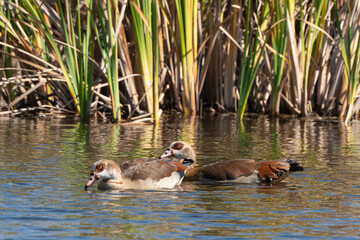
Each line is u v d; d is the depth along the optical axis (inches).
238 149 536.1
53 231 274.2
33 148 521.3
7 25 728.3
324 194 359.9
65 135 612.7
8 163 444.5
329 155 506.9
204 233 274.2
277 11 789.9
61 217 299.0
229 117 823.7
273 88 835.4
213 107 916.0
